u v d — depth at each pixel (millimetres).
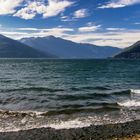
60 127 19422
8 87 44750
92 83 52812
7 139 16453
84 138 16781
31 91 39875
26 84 50406
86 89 42938
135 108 26609
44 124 20156
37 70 98125
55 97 33969
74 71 91938
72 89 42719
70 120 21469
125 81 57688
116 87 46344
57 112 24141
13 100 31078
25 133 17734
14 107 27016
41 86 46656
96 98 33562
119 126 19656
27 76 69938
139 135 17188
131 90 39969
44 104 29000
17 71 91375
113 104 28734
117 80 59719
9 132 17891
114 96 35219
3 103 29109
